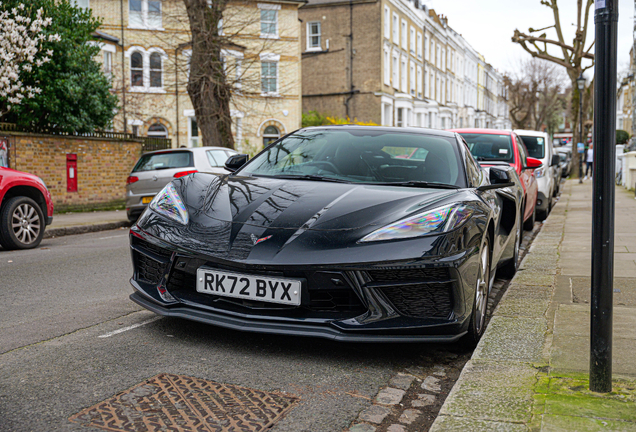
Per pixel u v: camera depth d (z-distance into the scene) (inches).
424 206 136.6
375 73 1450.5
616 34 95.2
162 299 136.5
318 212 135.9
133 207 452.4
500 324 152.8
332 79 1485.0
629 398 100.3
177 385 112.2
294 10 1175.6
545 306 173.0
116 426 93.7
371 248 123.3
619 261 248.4
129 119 1050.7
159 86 1089.4
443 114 2039.9
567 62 1127.6
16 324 155.3
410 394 115.7
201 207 145.3
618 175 846.5
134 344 137.6
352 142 180.9
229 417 98.6
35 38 518.3
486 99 3026.6
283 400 107.4
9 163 504.4
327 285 123.1
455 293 125.2
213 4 677.3
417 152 173.6
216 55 679.7
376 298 122.8
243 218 136.9
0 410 99.0
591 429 88.2
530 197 364.2
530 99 2498.8
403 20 1624.0
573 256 268.5
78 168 578.9
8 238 304.3
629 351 127.3
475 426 91.5
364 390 115.1
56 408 100.3
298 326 124.2
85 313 167.3
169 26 1064.2
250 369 122.8
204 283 130.3
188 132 1106.7
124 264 260.7
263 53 1139.3
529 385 108.8
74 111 596.7
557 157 466.9
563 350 129.3
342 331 122.6
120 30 1051.3
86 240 367.6
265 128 1173.1
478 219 138.9
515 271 237.6
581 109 1083.9
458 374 129.0
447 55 2172.7
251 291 125.9
